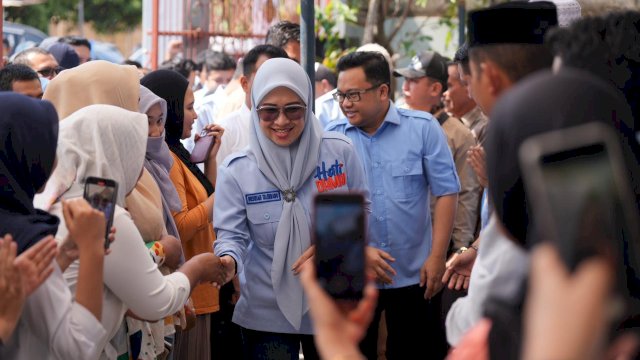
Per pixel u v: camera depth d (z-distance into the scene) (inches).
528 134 65.2
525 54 93.7
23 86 241.1
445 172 208.7
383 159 208.5
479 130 254.8
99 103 174.1
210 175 217.9
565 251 45.6
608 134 51.8
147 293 135.9
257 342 184.1
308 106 181.3
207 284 195.2
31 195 121.6
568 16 111.9
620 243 57.5
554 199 47.9
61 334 117.1
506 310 70.0
